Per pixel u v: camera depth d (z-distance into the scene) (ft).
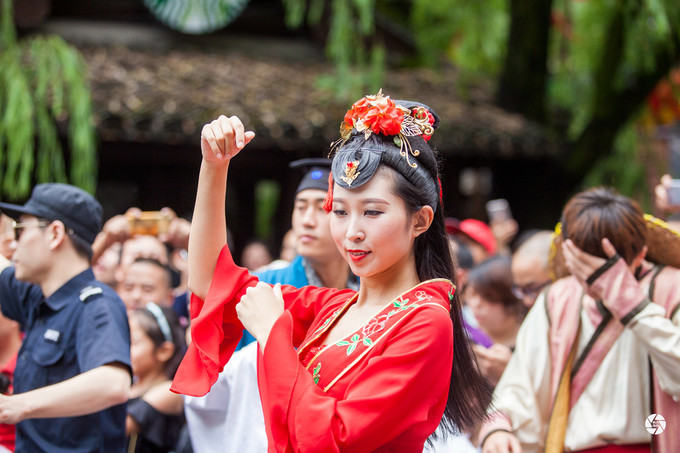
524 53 32.60
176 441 12.27
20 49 25.62
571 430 9.52
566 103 33.63
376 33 37.45
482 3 34.06
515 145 31.73
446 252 7.16
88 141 24.25
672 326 8.75
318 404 5.99
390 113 6.54
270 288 6.87
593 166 31.60
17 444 9.60
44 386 9.64
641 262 9.73
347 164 6.53
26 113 23.26
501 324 12.75
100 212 10.57
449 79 37.40
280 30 38.11
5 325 11.76
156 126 26.84
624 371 9.35
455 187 33.78
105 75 29.84
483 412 7.28
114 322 9.57
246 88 31.42
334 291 7.66
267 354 6.31
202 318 6.96
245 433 9.20
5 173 25.25
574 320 9.82
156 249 15.49
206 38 36.81
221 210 7.22
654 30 27.43
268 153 31.19
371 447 6.02
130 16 36.06
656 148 34.24
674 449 8.86
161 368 12.77
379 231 6.45
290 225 35.42
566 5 31.73
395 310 6.58
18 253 9.93
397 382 6.07
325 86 32.45
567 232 9.36
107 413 9.61
